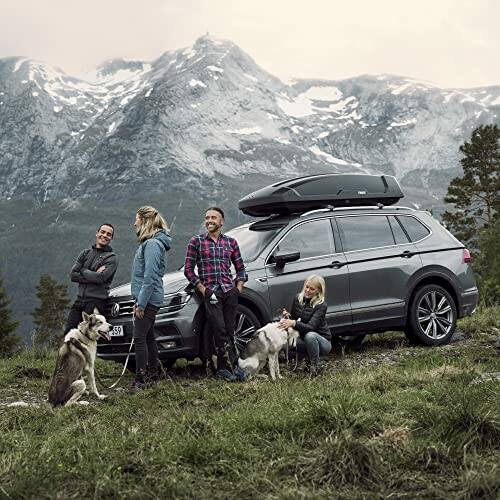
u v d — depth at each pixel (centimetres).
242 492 399
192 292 855
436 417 489
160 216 823
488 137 5138
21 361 1078
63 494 388
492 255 2672
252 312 885
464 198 5131
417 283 989
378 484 403
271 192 968
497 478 386
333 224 964
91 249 907
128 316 870
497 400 532
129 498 387
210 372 862
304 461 433
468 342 1005
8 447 494
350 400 536
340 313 930
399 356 921
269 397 633
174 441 472
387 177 1047
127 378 929
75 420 601
